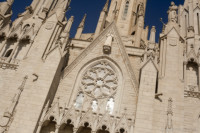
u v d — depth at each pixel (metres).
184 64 35.38
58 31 37.03
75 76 33.84
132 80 32.81
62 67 34.94
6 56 37.12
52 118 28.86
